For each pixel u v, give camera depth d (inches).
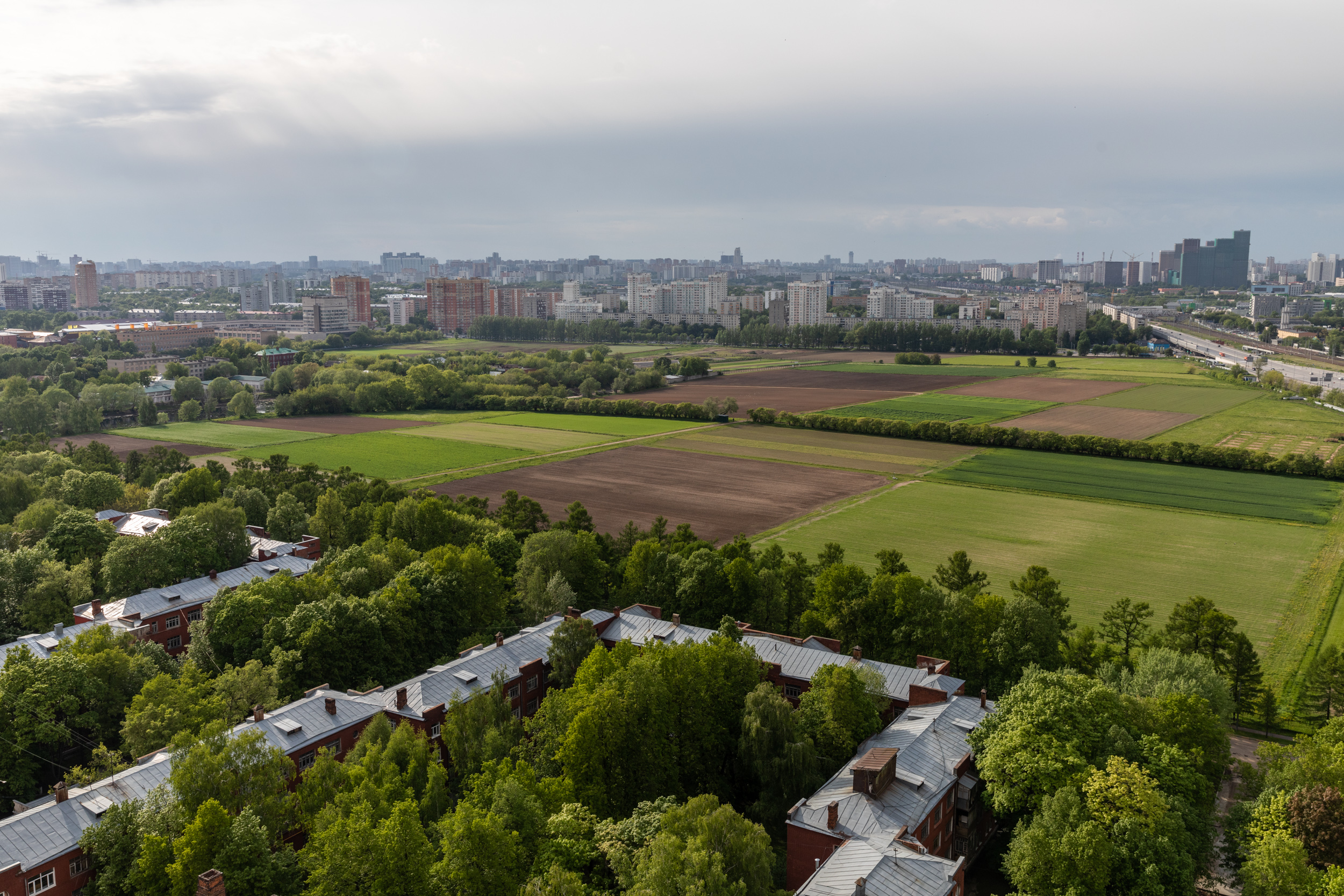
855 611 5438.0
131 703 4503.0
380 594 5605.3
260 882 3085.6
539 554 6279.5
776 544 7588.6
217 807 3117.6
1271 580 7701.8
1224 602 7185.0
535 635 5167.3
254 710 4215.1
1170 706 3892.7
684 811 3191.4
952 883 2938.0
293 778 3946.9
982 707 4247.0
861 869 2979.8
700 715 4180.6
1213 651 5196.9
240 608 5369.1
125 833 3316.9
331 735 4175.7
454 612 5792.3
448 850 3029.0
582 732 3762.3
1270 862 3093.0
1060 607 5748.0
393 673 5295.3
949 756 3870.6
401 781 3555.6
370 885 2950.3
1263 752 4010.8
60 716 4626.0
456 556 5999.0
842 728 4025.6
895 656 5216.5
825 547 6737.2
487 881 2984.7
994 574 7849.4
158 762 3804.1
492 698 4220.0
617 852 3161.9
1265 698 5128.0
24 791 4296.3
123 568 6284.5
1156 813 3257.9
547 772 3912.4
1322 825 3221.0
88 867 3368.6
